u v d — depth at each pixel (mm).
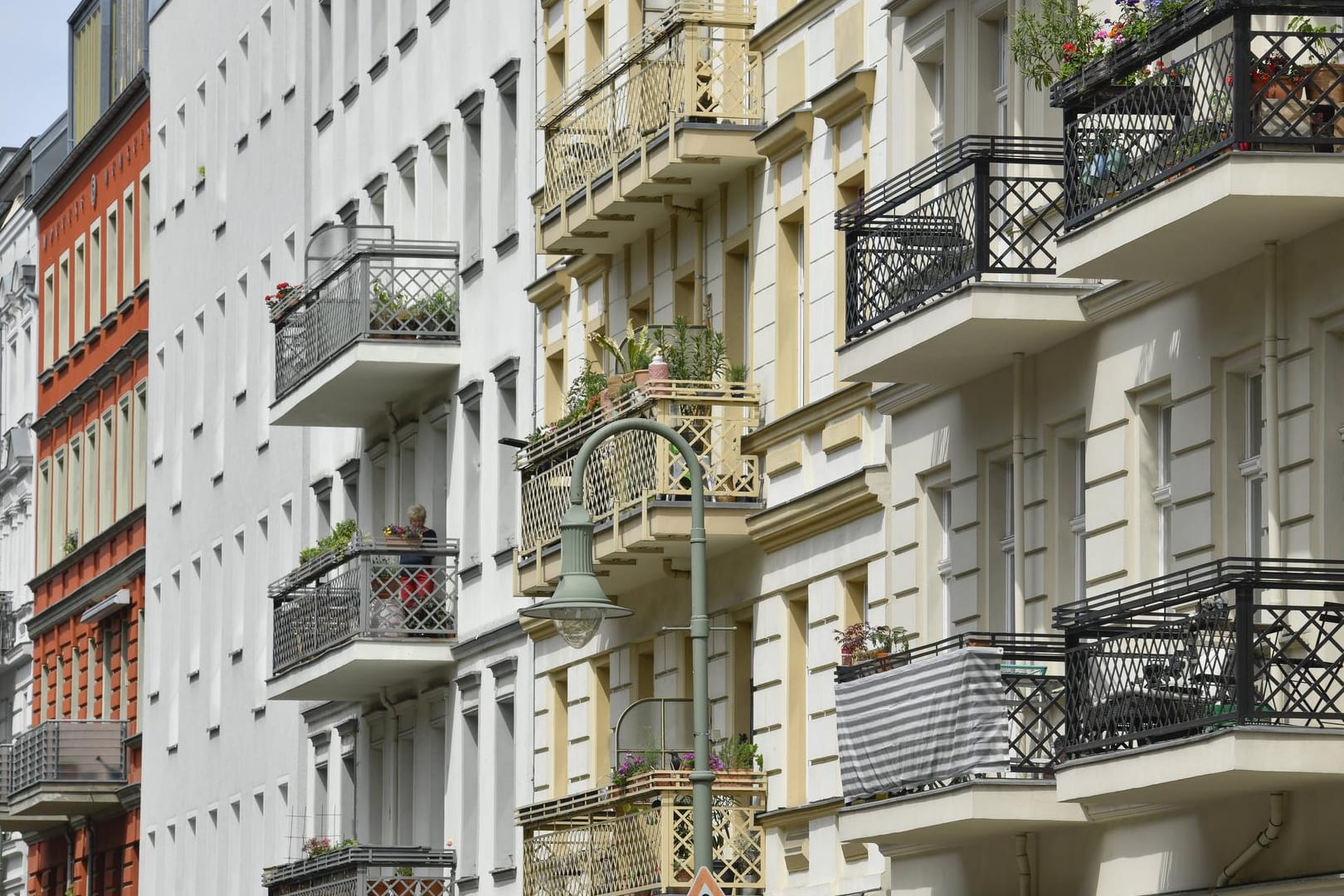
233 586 64688
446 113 50812
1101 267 25172
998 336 28125
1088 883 27172
